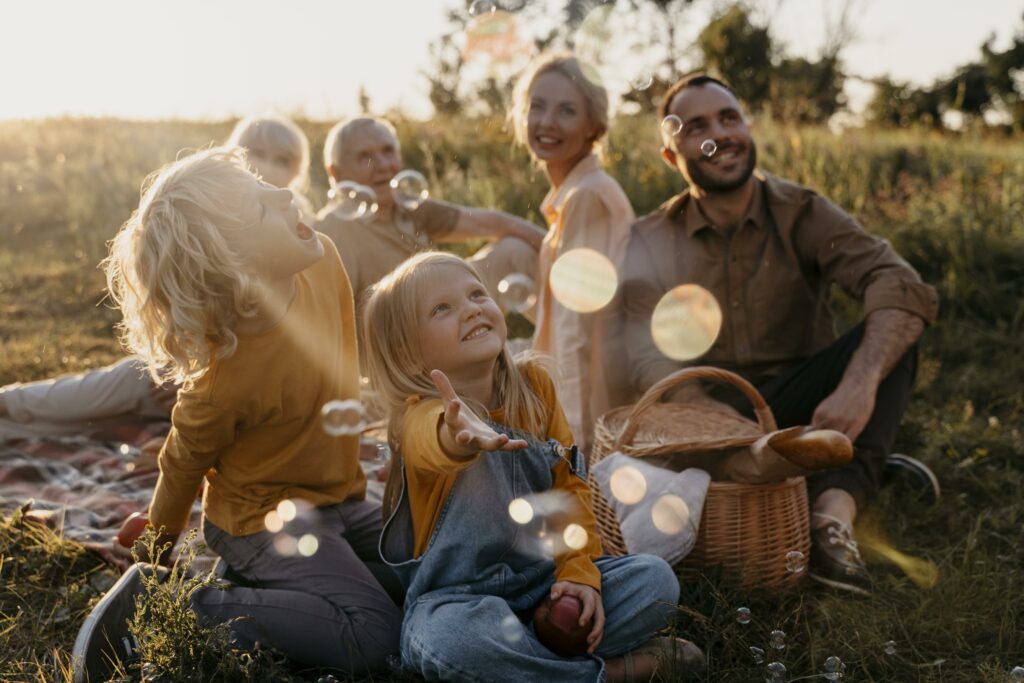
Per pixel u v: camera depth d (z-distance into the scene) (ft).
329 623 6.37
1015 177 21.84
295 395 6.55
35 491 9.69
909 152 25.89
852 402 8.59
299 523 6.82
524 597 6.18
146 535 6.74
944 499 9.72
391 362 6.24
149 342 6.06
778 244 9.87
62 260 22.56
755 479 7.50
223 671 6.01
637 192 21.88
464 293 6.11
